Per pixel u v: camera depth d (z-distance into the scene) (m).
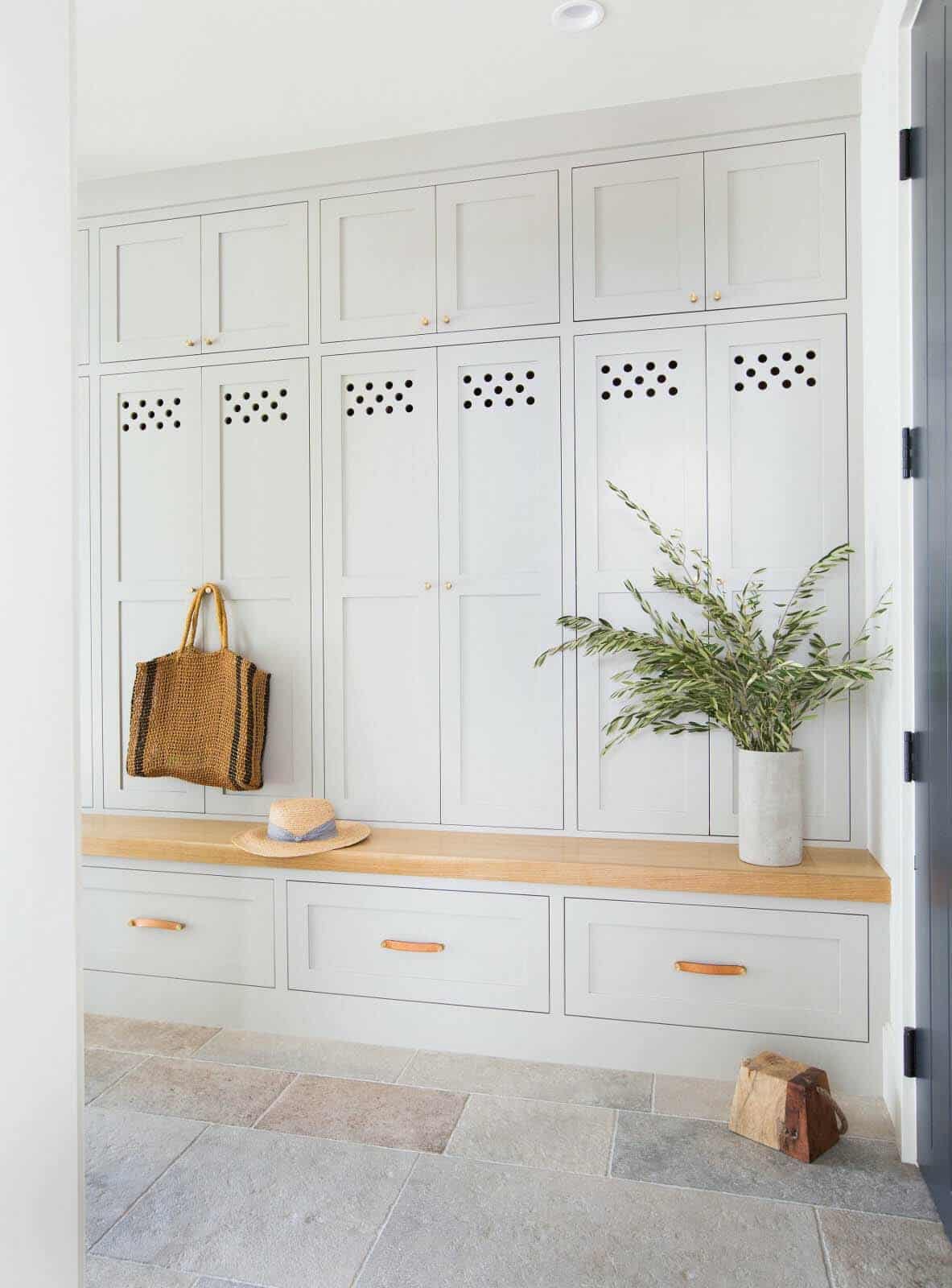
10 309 0.98
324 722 2.97
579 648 2.77
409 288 2.90
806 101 2.59
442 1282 1.69
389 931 2.65
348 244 2.95
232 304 3.04
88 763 3.18
